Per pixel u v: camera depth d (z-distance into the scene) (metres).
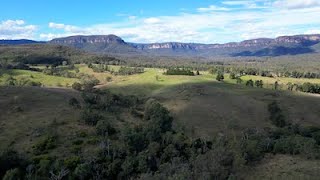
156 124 89.75
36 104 105.31
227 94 161.62
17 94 114.19
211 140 85.56
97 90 150.38
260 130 105.69
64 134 80.25
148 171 61.44
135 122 99.50
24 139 76.81
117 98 129.75
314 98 166.25
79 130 83.19
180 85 181.38
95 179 61.56
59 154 69.44
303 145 66.19
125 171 64.06
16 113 95.19
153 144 73.00
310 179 49.62
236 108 143.62
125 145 73.44
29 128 83.06
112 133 83.06
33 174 60.53
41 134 79.12
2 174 60.28
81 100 115.31
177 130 100.50
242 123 126.19
